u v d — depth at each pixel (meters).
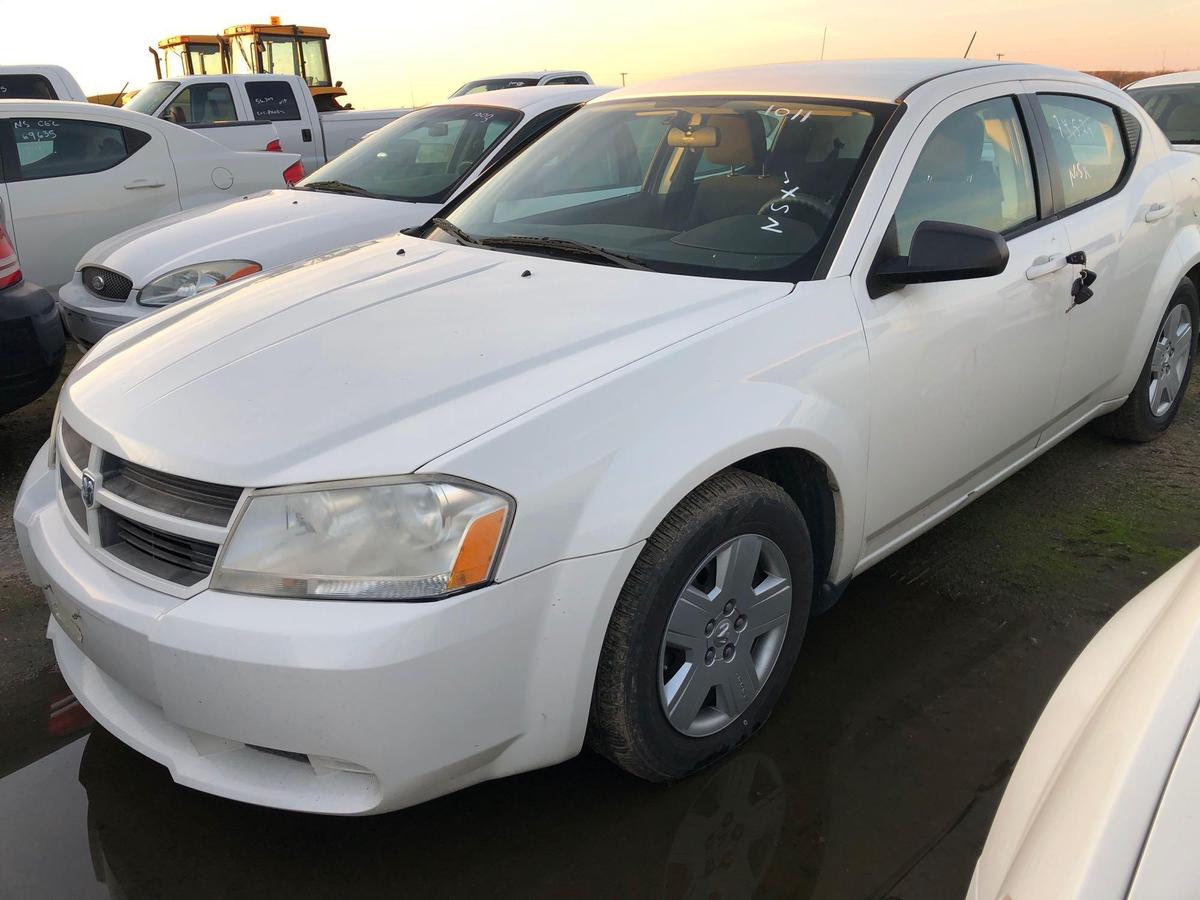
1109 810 1.10
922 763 2.36
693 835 2.15
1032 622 2.95
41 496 2.37
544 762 2.00
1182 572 1.59
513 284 2.54
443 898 2.01
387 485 1.79
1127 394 3.91
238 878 2.07
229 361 2.24
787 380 2.26
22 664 2.88
